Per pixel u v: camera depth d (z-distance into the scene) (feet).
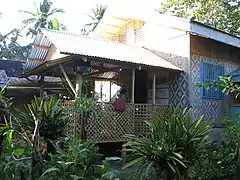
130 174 18.01
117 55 31.24
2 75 42.50
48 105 15.83
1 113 12.06
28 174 11.46
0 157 11.42
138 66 31.30
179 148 13.88
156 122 14.99
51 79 43.65
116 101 31.19
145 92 39.52
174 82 36.40
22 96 44.70
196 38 36.09
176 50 36.58
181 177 14.21
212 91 36.68
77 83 28.63
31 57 33.40
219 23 71.36
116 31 46.80
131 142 14.85
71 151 13.33
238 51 41.42
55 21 74.08
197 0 69.97
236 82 35.63
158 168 14.01
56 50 30.58
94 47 32.01
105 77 43.57
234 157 19.89
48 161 12.80
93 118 28.89
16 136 13.48
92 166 13.75
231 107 36.58
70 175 11.98
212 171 18.85
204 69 36.45
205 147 16.28
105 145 32.22
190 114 17.20
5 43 102.78
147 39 40.91
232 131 21.94
